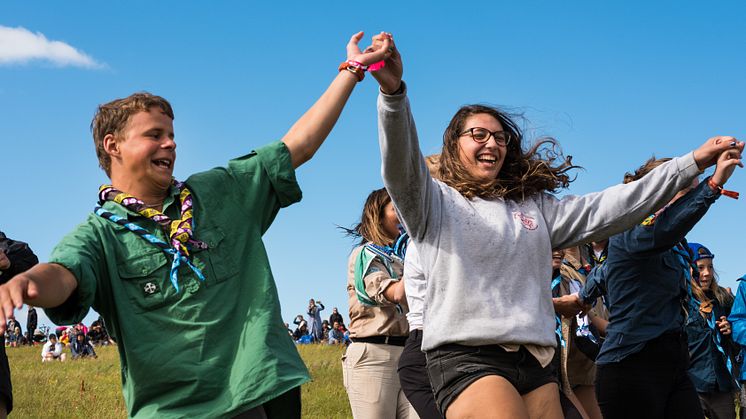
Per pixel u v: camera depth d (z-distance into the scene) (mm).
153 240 3531
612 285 5535
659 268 5484
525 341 3793
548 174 4215
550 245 4062
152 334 3465
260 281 3684
